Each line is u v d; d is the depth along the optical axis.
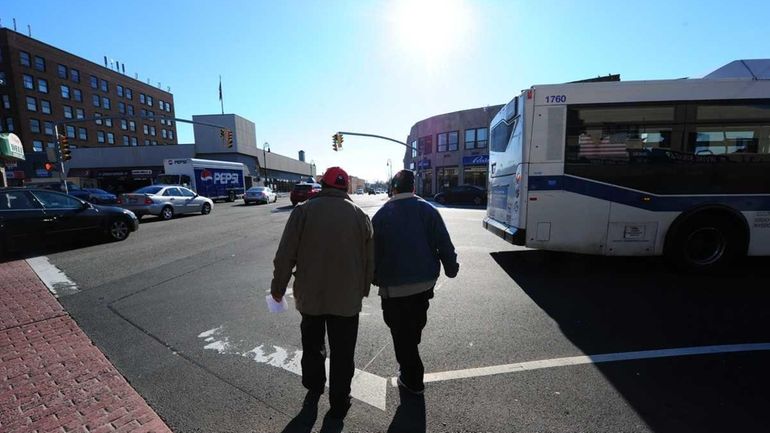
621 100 5.98
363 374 3.25
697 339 3.79
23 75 56.41
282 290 2.63
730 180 5.93
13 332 4.17
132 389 3.02
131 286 5.92
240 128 53.75
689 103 5.93
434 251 2.92
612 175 6.04
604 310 4.64
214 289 5.75
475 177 39.66
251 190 28.59
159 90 82.25
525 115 6.13
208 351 3.70
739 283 5.64
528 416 2.62
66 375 3.25
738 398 2.79
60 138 20.81
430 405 2.78
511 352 3.58
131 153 48.47
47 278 6.40
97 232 9.64
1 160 17.62
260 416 2.68
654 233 6.06
